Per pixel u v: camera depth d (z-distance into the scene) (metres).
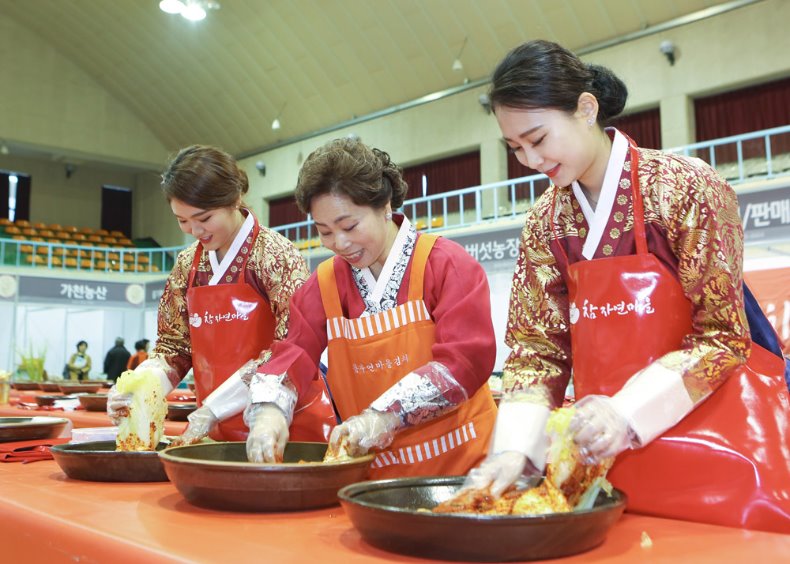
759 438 1.06
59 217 16.64
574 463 0.93
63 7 13.88
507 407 1.13
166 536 0.87
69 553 0.91
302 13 11.94
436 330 1.36
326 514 1.05
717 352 1.05
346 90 12.82
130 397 1.50
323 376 1.82
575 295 1.18
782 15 8.99
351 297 1.46
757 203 6.04
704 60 9.49
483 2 10.47
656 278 1.11
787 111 9.16
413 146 12.27
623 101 1.15
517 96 1.05
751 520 1.02
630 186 1.13
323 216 1.29
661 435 1.09
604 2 9.85
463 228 9.23
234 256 1.74
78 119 15.17
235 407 1.62
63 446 1.42
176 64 14.08
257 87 13.66
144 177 17.34
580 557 0.80
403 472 1.42
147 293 12.72
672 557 0.80
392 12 11.26
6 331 11.94
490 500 0.91
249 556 0.78
